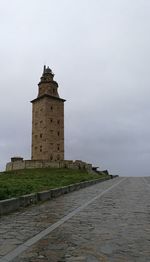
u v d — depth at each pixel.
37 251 6.82
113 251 6.77
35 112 97.38
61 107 96.44
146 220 10.77
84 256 6.40
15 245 7.36
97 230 9.06
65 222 10.55
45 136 91.44
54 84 97.94
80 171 78.25
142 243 7.47
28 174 60.97
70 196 21.19
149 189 27.53
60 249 6.96
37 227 9.64
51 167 83.06
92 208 14.34
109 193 23.41
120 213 12.54
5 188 19.34
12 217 11.81
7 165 95.94
